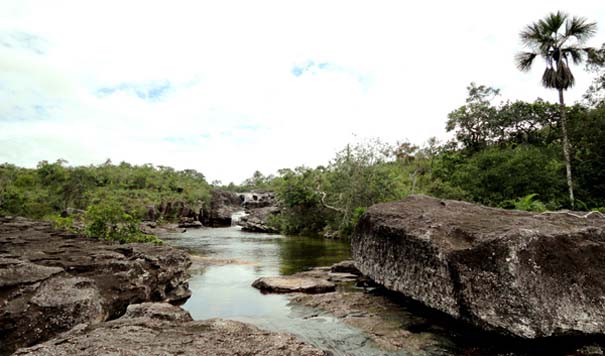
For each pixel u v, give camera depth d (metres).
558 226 7.37
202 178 97.38
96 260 9.53
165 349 4.37
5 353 5.54
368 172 30.53
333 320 8.13
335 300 9.67
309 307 9.20
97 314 7.00
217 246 24.88
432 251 7.83
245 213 64.38
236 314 8.84
